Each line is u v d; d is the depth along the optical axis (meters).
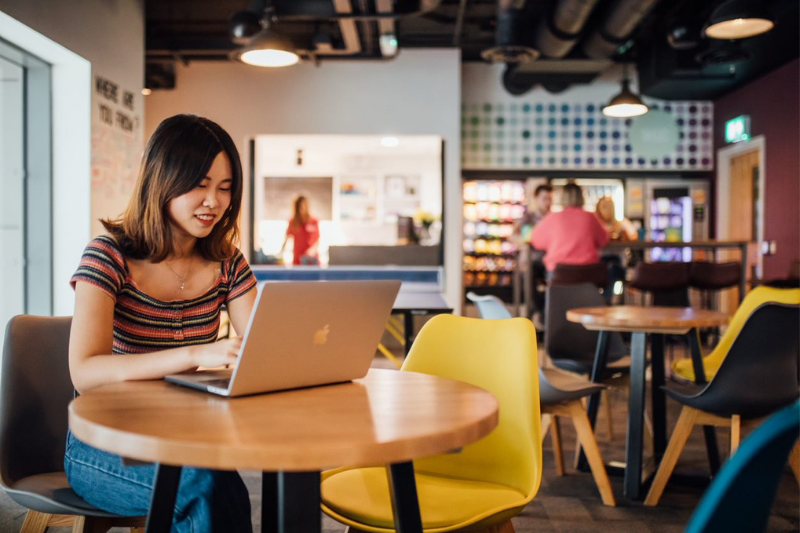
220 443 1.00
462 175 10.03
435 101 8.53
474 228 10.03
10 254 5.45
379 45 8.28
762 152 8.73
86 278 1.54
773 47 7.53
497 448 1.87
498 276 10.01
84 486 1.55
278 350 1.33
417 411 1.23
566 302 4.09
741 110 9.21
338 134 8.52
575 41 7.38
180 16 8.12
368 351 1.53
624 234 7.49
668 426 4.52
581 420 3.11
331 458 0.99
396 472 1.35
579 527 2.80
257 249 8.69
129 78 6.27
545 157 10.05
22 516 2.80
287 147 10.88
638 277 7.05
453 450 1.15
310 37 8.40
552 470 3.62
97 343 1.51
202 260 1.75
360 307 1.45
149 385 1.43
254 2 6.65
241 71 8.47
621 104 7.41
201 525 1.36
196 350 1.43
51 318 1.92
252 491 3.25
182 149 1.59
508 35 6.98
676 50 8.29
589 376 3.79
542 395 3.01
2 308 5.45
